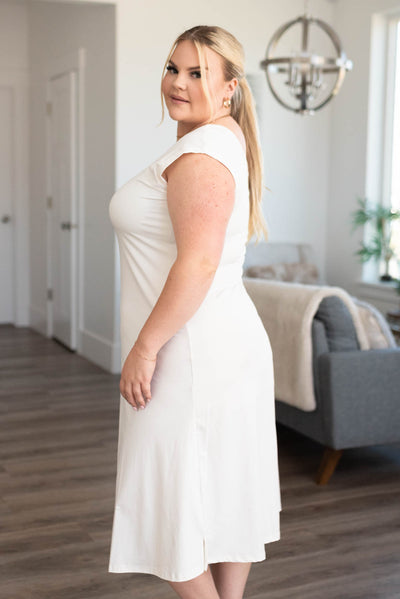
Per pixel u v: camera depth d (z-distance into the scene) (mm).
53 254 6430
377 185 5840
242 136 1537
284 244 5914
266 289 3438
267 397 1588
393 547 2574
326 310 3143
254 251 5742
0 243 7180
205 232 1336
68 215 5953
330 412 3072
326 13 5984
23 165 7059
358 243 5906
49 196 6418
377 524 2764
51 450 3582
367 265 5891
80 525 2709
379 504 2963
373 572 2387
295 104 5953
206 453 1479
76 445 3668
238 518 1524
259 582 2311
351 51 5883
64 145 5984
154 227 1462
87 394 4668
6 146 7074
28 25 6906
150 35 5102
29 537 2596
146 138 5148
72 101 5746
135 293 1529
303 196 6133
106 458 3482
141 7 5051
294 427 3408
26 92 6980
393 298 5555
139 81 5086
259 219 1678
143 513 1493
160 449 1466
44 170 6543
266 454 1598
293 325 3184
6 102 7012
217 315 1478
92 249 5574
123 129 5070
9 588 2240
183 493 1457
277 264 5637
